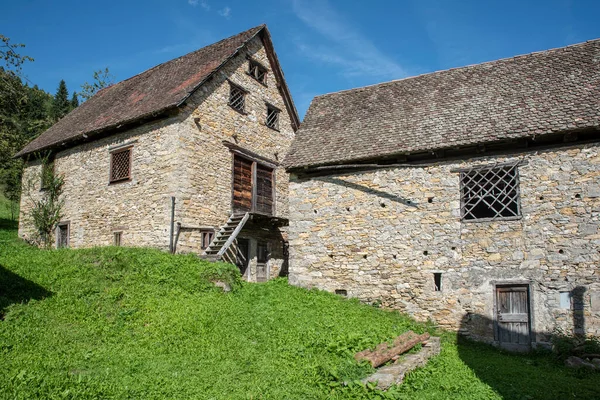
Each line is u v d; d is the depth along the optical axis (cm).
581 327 1018
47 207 1753
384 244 1243
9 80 2380
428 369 788
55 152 1825
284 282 1361
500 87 1335
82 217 1634
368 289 1242
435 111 1352
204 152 1487
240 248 1608
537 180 1110
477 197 1180
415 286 1188
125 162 1544
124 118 1517
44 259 1163
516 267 1094
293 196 1392
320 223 1338
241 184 1638
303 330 875
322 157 1348
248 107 1717
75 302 896
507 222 1120
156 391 582
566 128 1069
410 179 1242
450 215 1180
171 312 898
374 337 858
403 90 1538
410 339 879
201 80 1473
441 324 1144
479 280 1123
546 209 1090
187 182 1409
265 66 1833
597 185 1058
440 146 1187
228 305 998
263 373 679
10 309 810
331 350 768
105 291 964
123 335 789
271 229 1762
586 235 1048
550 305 1050
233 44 1714
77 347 716
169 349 750
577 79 1234
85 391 546
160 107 1418
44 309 848
